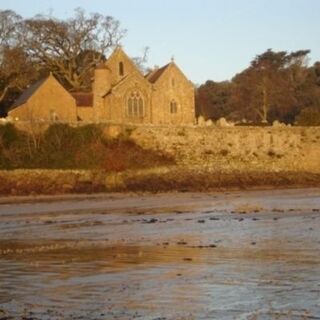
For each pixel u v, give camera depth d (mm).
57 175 99375
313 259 35031
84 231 52750
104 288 28828
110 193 95938
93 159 105562
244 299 25875
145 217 63594
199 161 112062
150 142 112312
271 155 117438
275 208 69625
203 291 27609
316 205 72750
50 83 123250
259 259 35469
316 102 167125
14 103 132125
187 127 115125
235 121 165750
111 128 111812
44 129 109250
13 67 141000
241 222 56125
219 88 194000
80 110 128875
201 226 54031
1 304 26016
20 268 34531
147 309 24750
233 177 109812
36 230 54281
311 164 119375
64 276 31938
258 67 179000
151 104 128125
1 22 144125
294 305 24578
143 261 36094
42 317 23828
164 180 104625
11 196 91625
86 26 152250
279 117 169500
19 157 103812
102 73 129875
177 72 130625
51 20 149625
